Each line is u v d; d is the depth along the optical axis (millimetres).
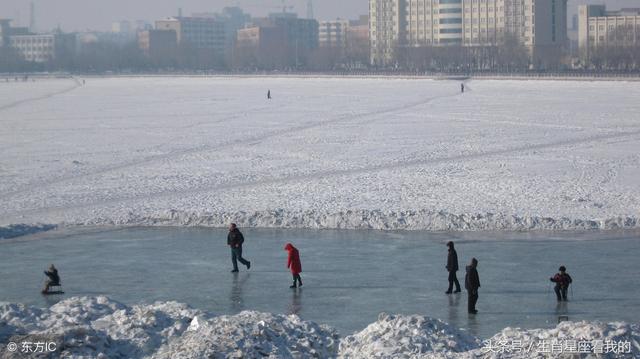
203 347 25375
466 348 26188
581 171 68750
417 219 49938
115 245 45969
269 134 100438
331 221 50188
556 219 49438
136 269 40781
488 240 45906
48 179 69062
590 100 144500
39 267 41312
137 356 25953
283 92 196625
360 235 47688
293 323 28672
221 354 25016
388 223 49594
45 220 52562
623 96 153375
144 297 35906
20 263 42094
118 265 41594
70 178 69500
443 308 34000
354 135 97312
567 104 136125
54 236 48406
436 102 149250
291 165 74812
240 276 39406
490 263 41000
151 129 109500
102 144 93438
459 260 41656
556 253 42781
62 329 26672
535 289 36500
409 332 26703
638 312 32969
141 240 47156
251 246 45375
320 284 37812
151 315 28734
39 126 116500
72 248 45375
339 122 113312
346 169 72125
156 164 77125
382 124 109250
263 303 34969
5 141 97688
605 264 40438
